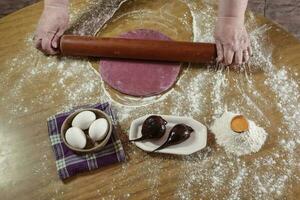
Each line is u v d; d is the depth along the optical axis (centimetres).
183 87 75
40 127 73
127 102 75
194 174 67
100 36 82
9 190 68
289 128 70
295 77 74
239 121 68
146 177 67
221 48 75
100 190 67
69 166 68
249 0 127
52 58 80
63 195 67
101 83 77
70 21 84
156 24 83
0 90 77
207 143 69
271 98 73
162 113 73
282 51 77
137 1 85
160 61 78
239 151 68
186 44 75
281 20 123
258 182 65
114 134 70
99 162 68
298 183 65
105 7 85
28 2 132
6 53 81
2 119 75
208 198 65
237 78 75
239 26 75
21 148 72
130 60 79
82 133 68
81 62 79
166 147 68
